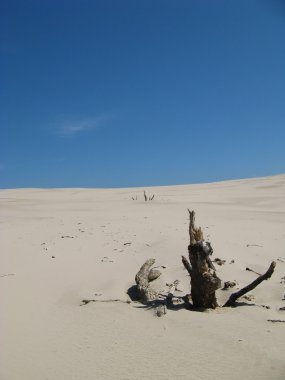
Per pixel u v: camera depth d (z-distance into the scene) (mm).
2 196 50281
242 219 22719
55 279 11250
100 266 12484
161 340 7418
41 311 8984
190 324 8031
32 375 6406
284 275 11312
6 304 9281
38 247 15094
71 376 6352
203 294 8875
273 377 6043
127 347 7203
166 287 10617
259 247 14633
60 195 51531
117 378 6242
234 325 7930
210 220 22094
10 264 12805
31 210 29312
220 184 63094
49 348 7258
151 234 16859
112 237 16625
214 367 6422
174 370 6387
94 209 29688
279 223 21125
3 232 18219
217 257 12898
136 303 9547
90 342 7445
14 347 7301
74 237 16844
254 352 6805
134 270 11820
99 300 9484
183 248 13977
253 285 9094
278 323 8000
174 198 43438
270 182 57719
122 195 50281
